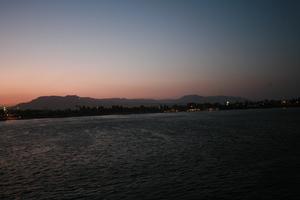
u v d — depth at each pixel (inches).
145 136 3969.0
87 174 1684.3
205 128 5039.4
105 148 2849.4
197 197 1221.7
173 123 7081.7
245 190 1280.8
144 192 1304.1
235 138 3277.6
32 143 3659.0
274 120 6781.5
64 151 2751.0
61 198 1270.9
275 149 2311.8
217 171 1627.7
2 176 1722.4
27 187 1460.4
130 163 1975.9
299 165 1679.4
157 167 1804.9
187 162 1925.4
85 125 7578.7
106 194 1296.8
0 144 3686.0
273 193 1233.4
